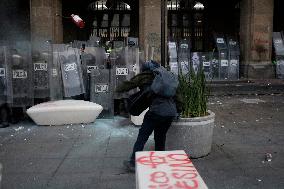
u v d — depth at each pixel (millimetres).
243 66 17609
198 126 5418
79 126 8031
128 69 9188
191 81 5789
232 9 21844
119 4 22000
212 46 21578
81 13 21750
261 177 4695
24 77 8609
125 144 6441
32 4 15852
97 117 8875
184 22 22094
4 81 8219
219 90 14422
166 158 2639
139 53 9789
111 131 7520
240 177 4695
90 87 8930
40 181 4598
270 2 16938
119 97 8930
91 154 5824
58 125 8117
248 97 13250
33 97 8773
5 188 4367
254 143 6477
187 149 5441
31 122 8531
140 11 16531
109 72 8875
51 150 6070
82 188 4359
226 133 7324
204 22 22047
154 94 4691
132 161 4867
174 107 4746
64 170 5023
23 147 6273
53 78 9055
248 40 17250
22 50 8586
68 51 9195
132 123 8289
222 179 4621
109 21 22000
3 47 8258
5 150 6082
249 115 9430
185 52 17047
